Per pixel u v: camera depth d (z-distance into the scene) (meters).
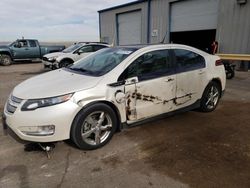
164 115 4.09
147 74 3.72
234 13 11.88
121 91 3.43
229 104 5.66
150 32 17.56
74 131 3.13
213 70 4.79
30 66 15.65
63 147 3.42
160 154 3.25
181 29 15.38
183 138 3.74
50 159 3.11
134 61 3.63
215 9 13.02
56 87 3.21
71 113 3.04
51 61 11.40
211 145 3.51
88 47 12.02
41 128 2.97
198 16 14.11
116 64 3.58
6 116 3.21
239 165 2.97
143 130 4.03
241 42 11.80
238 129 4.11
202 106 4.80
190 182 2.64
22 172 2.83
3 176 2.75
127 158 3.15
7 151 3.31
